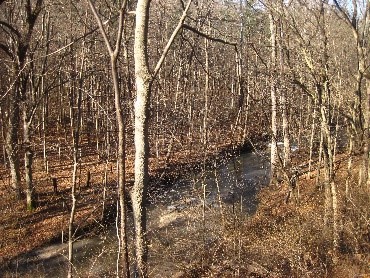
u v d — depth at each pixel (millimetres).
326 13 12211
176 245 12219
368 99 12352
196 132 23328
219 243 11594
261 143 21516
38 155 24031
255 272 10422
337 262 10742
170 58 26875
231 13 22047
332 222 11875
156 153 22906
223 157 18938
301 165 20422
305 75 13875
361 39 11852
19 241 14289
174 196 17594
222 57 24750
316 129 21312
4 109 21406
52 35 20391
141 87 7402
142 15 7137
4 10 18703
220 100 21750
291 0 11352
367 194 12422
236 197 17328
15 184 17547
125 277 6020
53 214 16438
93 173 21312
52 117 31906
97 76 22906
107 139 20578
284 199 16344
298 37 11312
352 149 13789
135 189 7656
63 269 12539
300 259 10719
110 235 14766
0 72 21359
